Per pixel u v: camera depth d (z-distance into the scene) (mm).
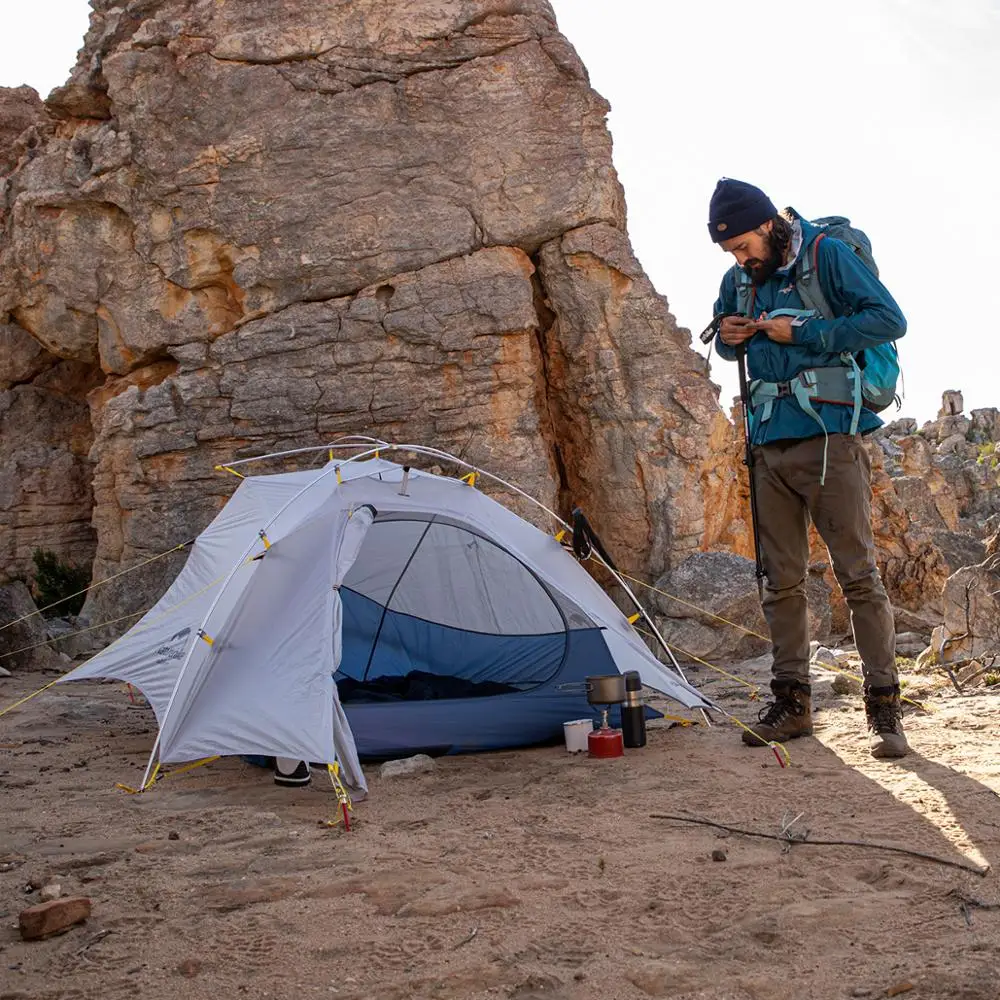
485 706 6766
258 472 13680
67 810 5301
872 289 5730
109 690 10203
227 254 13906
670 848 4215
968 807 4547
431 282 13562
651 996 2910
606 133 14000
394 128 13797
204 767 6414
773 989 2885
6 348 15891
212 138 13938
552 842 4406
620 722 6828
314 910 3672
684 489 13430
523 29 13945
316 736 5441
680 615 11938
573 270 13805
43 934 3471
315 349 13656
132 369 14578
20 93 17984
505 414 13422
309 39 13914
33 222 14602
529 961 3180
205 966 3211
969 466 50406
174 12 14242
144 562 13328
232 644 6293
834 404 5922
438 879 3934
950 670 8188
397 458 13406
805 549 6379
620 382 13750
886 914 3396
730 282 6352
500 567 7801
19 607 12414
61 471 15898
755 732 6234
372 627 8148
